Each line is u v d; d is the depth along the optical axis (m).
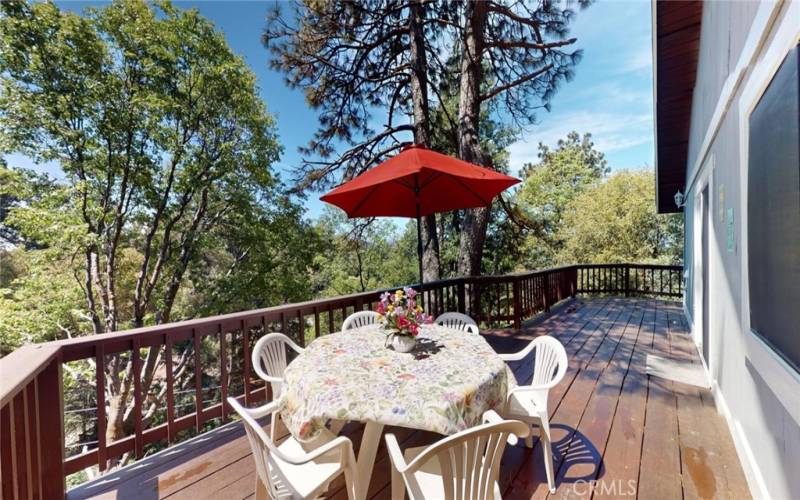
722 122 2.85
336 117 9.35
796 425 1.40
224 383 2.62
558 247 14.44
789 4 1.27
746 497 1.78
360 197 3.49
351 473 1.45
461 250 7.55
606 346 4.46
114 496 1.81
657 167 6.55
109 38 8.94
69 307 9.44
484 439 1.21
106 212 9.41
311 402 1.53
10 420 1.29
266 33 8.10
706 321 3.95
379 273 19.25
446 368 1.78
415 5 7.87
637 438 2.32
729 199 2.56
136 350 2.13
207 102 10.38
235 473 2.01
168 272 11.28
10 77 7.90
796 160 1.20
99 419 1.98
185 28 9.67
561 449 2.21
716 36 3.15
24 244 9.85
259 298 12.54
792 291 1.27
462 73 7.47
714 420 2.56
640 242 12.57
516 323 5.48
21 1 7.76
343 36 8.09
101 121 8.89
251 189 11.85
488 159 7.27
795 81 1.18
